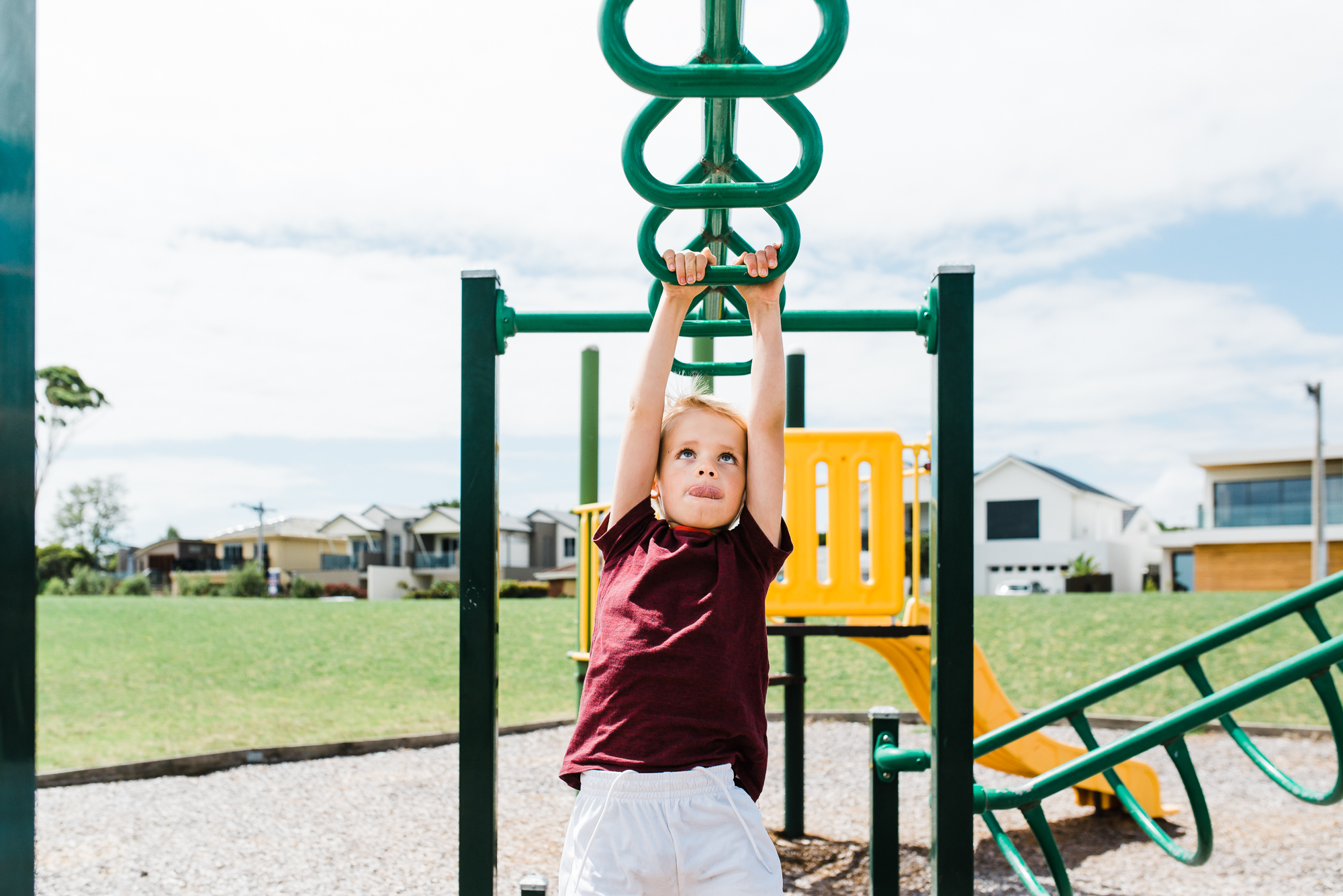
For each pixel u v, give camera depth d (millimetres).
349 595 44844
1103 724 8164
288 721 8031
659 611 1801
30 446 1652
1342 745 2352
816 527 4129
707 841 1644
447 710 8672
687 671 1729
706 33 1653
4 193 1623
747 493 1941
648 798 1659
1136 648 11164
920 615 4301
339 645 12430
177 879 4055
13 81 1647
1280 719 8164
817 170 1678
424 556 50062
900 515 4105
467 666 1933
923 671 4461
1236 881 4027
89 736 7332
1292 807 5285
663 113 1681
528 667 11047
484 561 1955
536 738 7648
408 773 6367
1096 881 4031
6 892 1584
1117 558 40094
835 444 4137
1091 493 41250
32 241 1669
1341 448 32812
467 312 2000
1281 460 33875
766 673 1876
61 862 4320
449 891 3902
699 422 1979
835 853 4371
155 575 50125
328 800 5559
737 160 1931
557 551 52344
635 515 1950
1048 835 2402
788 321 2061
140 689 9633
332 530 52500
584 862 1671
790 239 1833
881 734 2338
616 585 1891
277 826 4957
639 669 1747
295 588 41438
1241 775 6203
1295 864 4254
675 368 2352
